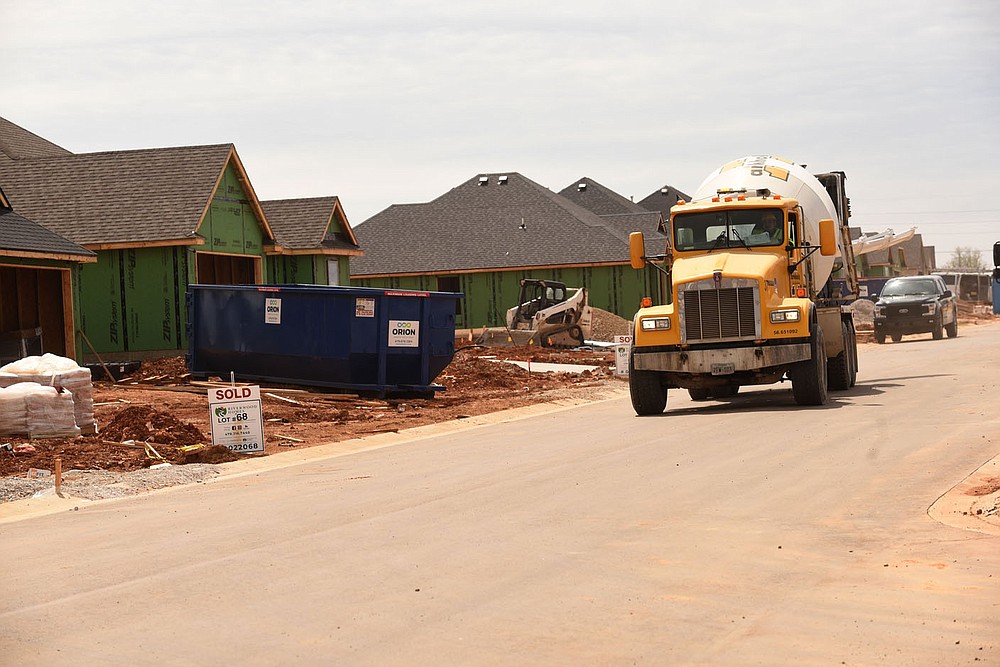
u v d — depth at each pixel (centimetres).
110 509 1255
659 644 641
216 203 3503
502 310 5891
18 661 650
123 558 941
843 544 887
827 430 1581
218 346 2594
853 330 2438
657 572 812
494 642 652
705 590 759
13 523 1186
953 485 1110
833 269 2447
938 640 637
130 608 765
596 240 5884
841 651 621
